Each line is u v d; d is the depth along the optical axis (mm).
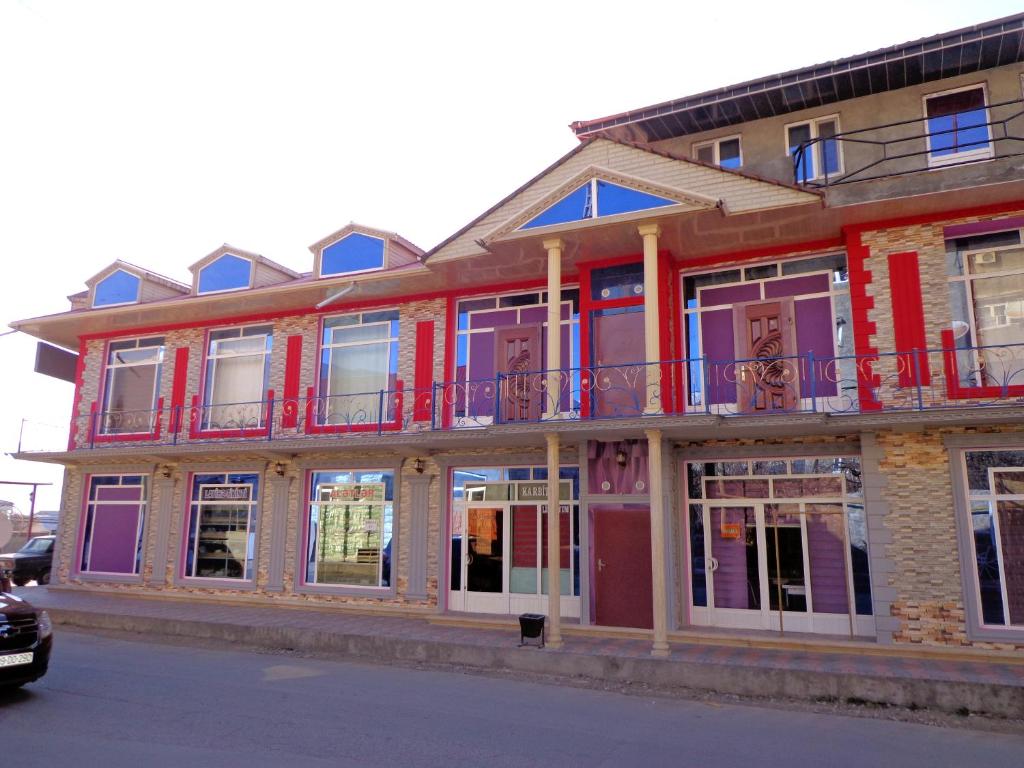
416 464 14188
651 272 11281
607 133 13180
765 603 11578
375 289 14789
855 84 12461
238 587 15266
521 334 13742
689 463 12383
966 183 10312
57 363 18719
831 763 6355
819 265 12039
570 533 12820
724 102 13102
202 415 16562
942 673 8773
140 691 8523
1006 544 10047
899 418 10148
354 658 11180
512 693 8914
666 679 9531
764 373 11641
